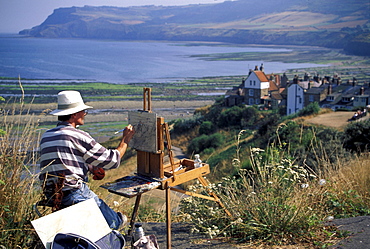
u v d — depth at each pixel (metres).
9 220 3.55
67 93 3.64
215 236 4.47
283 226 4.36
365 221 4.66
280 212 4.44
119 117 69.31
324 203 5.44
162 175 3.88
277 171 5.02
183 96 101.06
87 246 3.07
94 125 61.59
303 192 5.25
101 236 3.37
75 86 114.19
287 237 4.30
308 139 18.06
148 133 3.82
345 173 6.50
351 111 42.09
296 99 66.19
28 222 3.74
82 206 3.38
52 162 3.43
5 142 3.87
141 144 3.90
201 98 98.44
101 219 3.44
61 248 3.03
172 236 4.54
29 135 4.04
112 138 47.81
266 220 4.45
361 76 146.25
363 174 6.17
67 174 3.43
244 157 22.23
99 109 78.06
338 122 34.16
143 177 3.99
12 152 3.89
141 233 3.78
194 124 49.50
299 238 4.28
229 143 35.69
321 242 4.12
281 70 174.38
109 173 19.09
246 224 4.39
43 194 3.61
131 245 3.81
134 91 107.31
